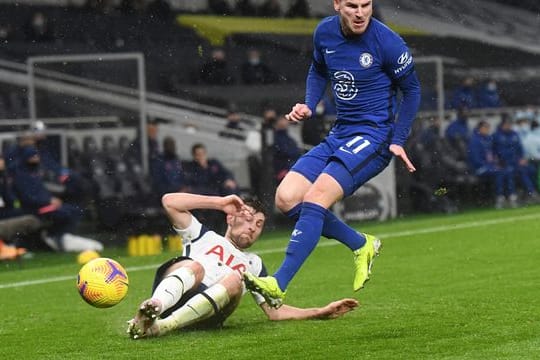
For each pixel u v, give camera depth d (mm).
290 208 10984
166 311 10734
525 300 12578
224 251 10898
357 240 11203
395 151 10758
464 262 17266
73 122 25625
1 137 23922
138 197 24469
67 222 23484
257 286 10000
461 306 12336
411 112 10883
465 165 29547
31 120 25766
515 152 30469
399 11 37594
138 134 25203
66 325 12133
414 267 16969
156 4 32188
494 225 23844
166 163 24578
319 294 14391
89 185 24641
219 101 31125
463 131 29781
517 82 37344
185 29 32406
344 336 10398
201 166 24828
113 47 31516
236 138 27391
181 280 10320
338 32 10930
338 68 10953
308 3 34125
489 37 38562
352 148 10742
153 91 30797
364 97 10938
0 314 13562
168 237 24406
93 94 26672
